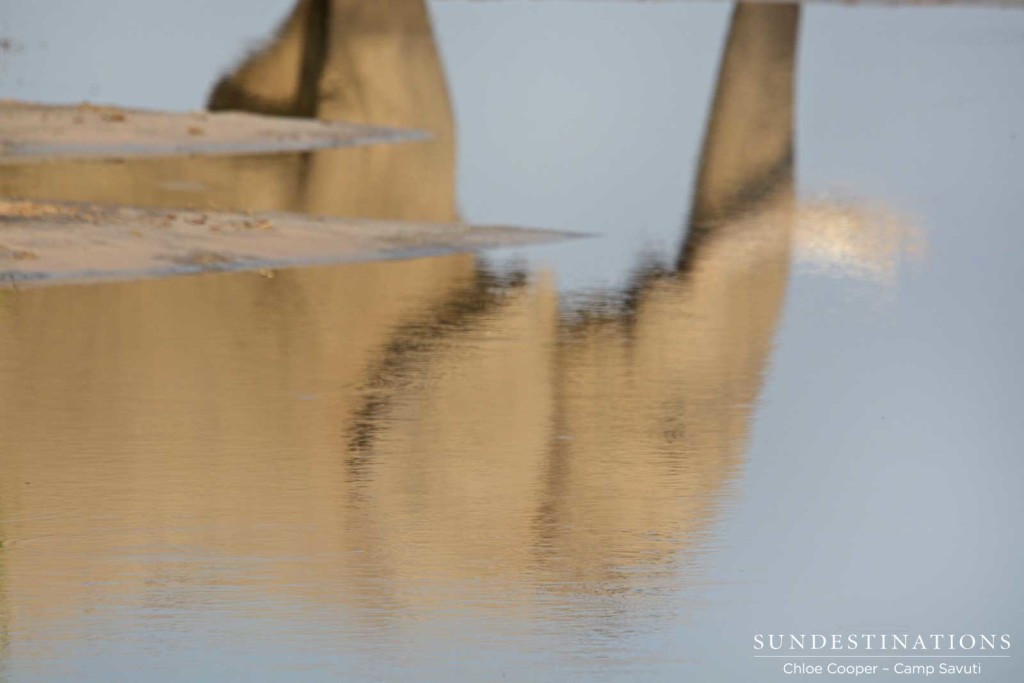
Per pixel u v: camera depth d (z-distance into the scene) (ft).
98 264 168.14
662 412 119.75
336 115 318.24
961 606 80.59
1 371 125.49
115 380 123.85
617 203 239.91
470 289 169.07
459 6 552.82
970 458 108.88
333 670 68.54
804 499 98.02
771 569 84.53
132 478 97.45
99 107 297.94
